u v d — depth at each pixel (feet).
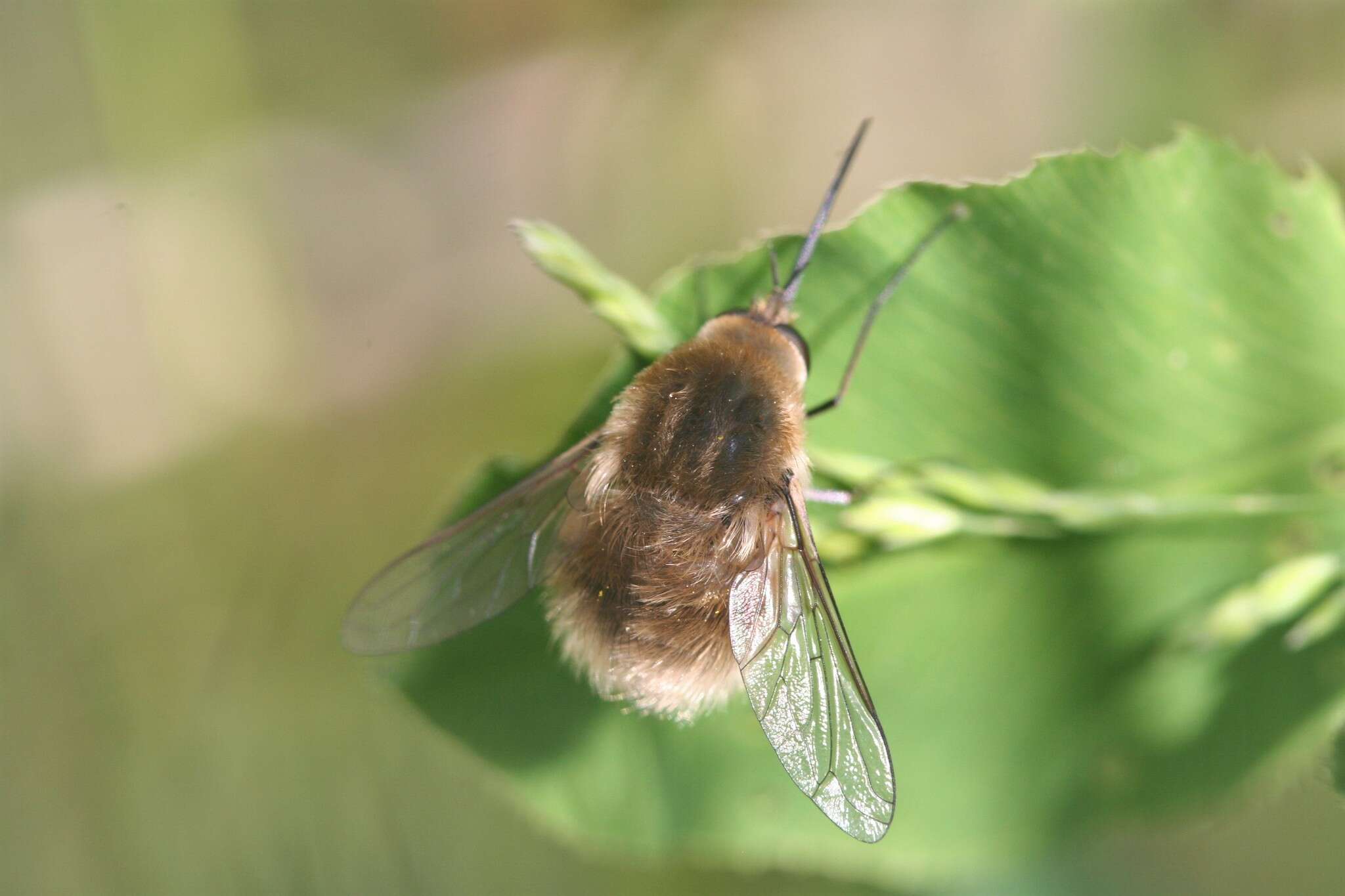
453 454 0.51
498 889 0.47
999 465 0.43
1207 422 0.42
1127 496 0.42
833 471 0.42
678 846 0.43
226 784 0.48
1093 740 0.43
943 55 0.51
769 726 0.41
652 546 0.41
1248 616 0.42
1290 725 0.42
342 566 0.50
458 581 0.42
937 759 0.43
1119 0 0.50
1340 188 0.47
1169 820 0.43
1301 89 0.48
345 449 0.51
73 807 0.49
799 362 0.42
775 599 0.42
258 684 0.49
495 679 0.43
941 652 0.43
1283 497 0.42
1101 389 0.42
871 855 0.43
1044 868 0.46
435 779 0.48
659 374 0.42
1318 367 0.42
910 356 0.42
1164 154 0.42
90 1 0.51
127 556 0.50
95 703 0.49
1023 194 0.42
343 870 0.48
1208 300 0.42
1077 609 0.43
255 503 0.51
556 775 0.43
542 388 0.51
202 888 0.48
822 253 0.42
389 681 0.43
